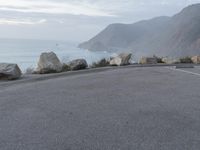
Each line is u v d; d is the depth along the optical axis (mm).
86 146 4414
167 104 7145
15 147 4371
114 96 8070
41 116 6027
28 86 9719
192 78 11742
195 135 4934
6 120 5746
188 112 6398
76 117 5961
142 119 5832
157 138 4770
